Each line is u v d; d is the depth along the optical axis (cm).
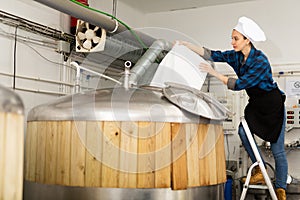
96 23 371
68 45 441
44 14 422
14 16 378
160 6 599
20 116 146
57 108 279
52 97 426
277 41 544
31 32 401
